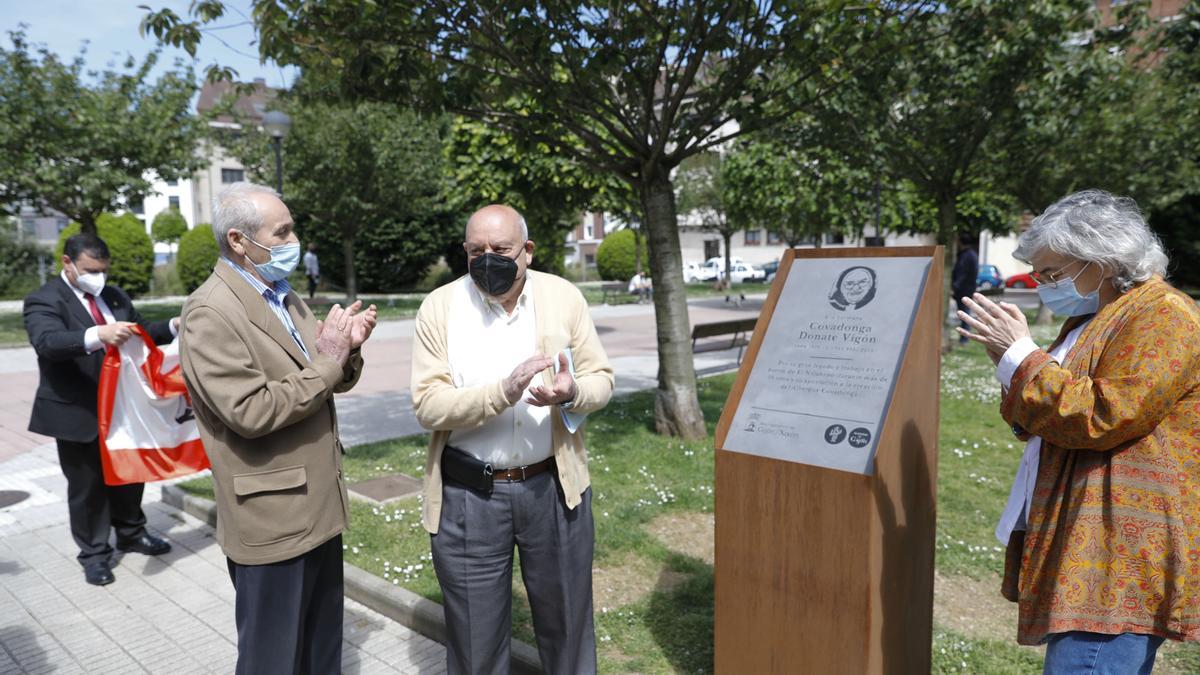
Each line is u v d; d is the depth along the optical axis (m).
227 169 45.38
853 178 11.62
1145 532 1.75
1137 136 10.47
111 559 4.28
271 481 2.29
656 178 6.03
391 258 29.25
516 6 4.95
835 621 2.24
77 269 3.80
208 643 3.37
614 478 5.33
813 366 2.44
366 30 4.99
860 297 2.46
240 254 2.35
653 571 3.85
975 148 9.53
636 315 20.95
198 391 2.22
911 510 2.39
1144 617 1.76
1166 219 21.55
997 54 7.84
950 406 7.76
